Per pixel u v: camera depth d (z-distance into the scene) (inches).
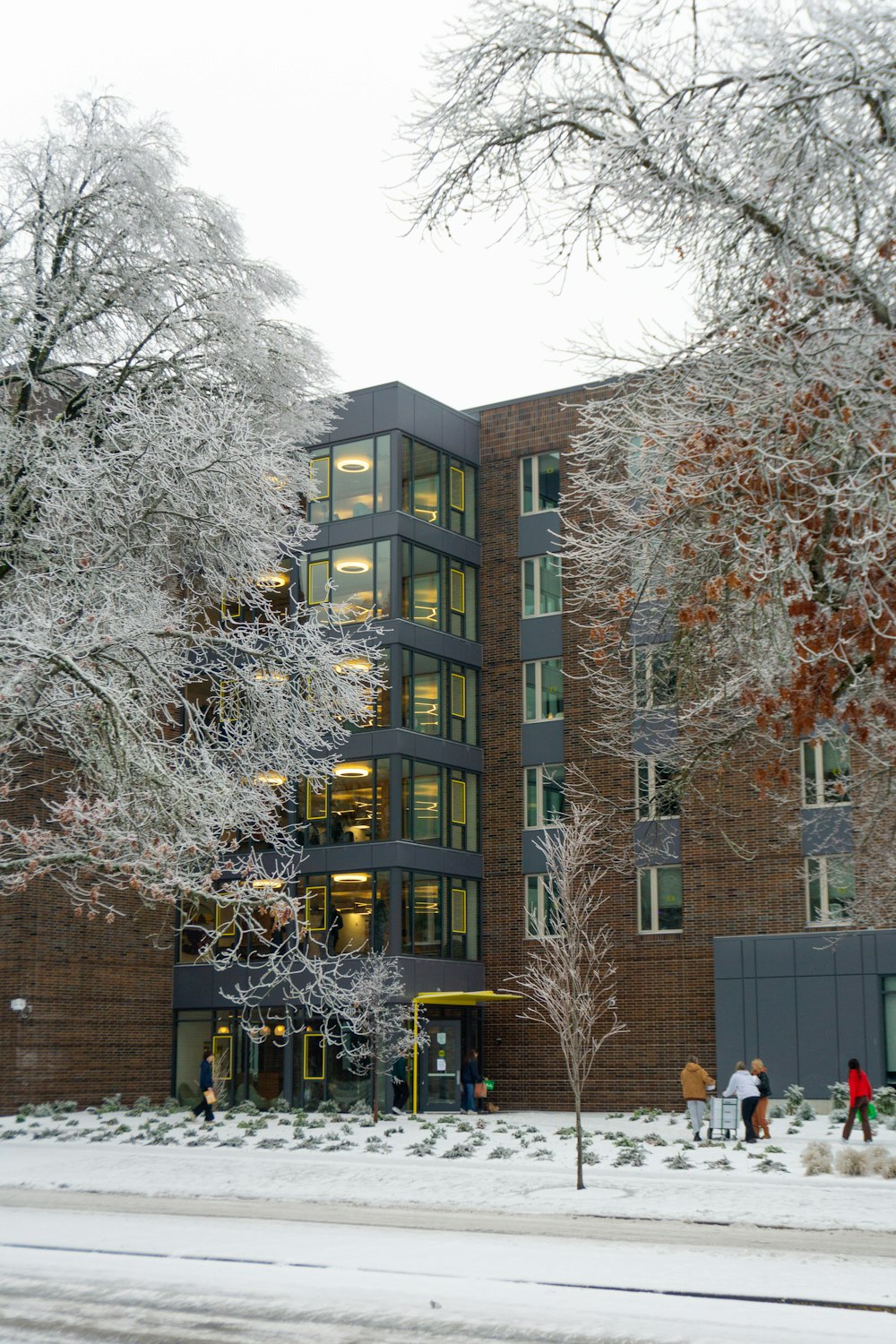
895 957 1295.5
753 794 1384.1
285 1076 1445.6
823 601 367.9
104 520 690.2
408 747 1475.1
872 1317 391.2
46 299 761.0
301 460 880.3
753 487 358.3
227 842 695.1
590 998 907.4
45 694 622.8
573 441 553.0
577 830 1119.0
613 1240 585.6
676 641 484.4
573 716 1533.0
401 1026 1370.6
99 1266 504.7
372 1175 864.9
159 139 839.1
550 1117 1358.3
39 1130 1210.6
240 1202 778.8
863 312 363.3
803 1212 675.4
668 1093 1402.6
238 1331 375.2
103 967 1462.8
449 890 1507.1
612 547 494.9
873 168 344.8
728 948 1373.0
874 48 348.5
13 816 1232.8
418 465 1556.3
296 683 767.7
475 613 1611.7
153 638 695.7
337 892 1462.8
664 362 443.8
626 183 377.7
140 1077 1489.9
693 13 377.4
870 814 695.7
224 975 1508.4
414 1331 371.2
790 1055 1327.5
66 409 790.5
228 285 854.5
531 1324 379.2
